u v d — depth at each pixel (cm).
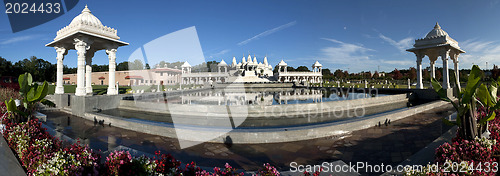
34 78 4806
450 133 721
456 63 2205
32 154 411
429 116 1101
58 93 1427
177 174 350
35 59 5009
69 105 1355
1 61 3934
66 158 381
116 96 1366
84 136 762
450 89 1905
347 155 584
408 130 830
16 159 421
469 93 446
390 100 1630
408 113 1118
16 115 596
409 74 5338
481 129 482
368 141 704
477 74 439
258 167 516
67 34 1284
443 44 1877
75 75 4822
